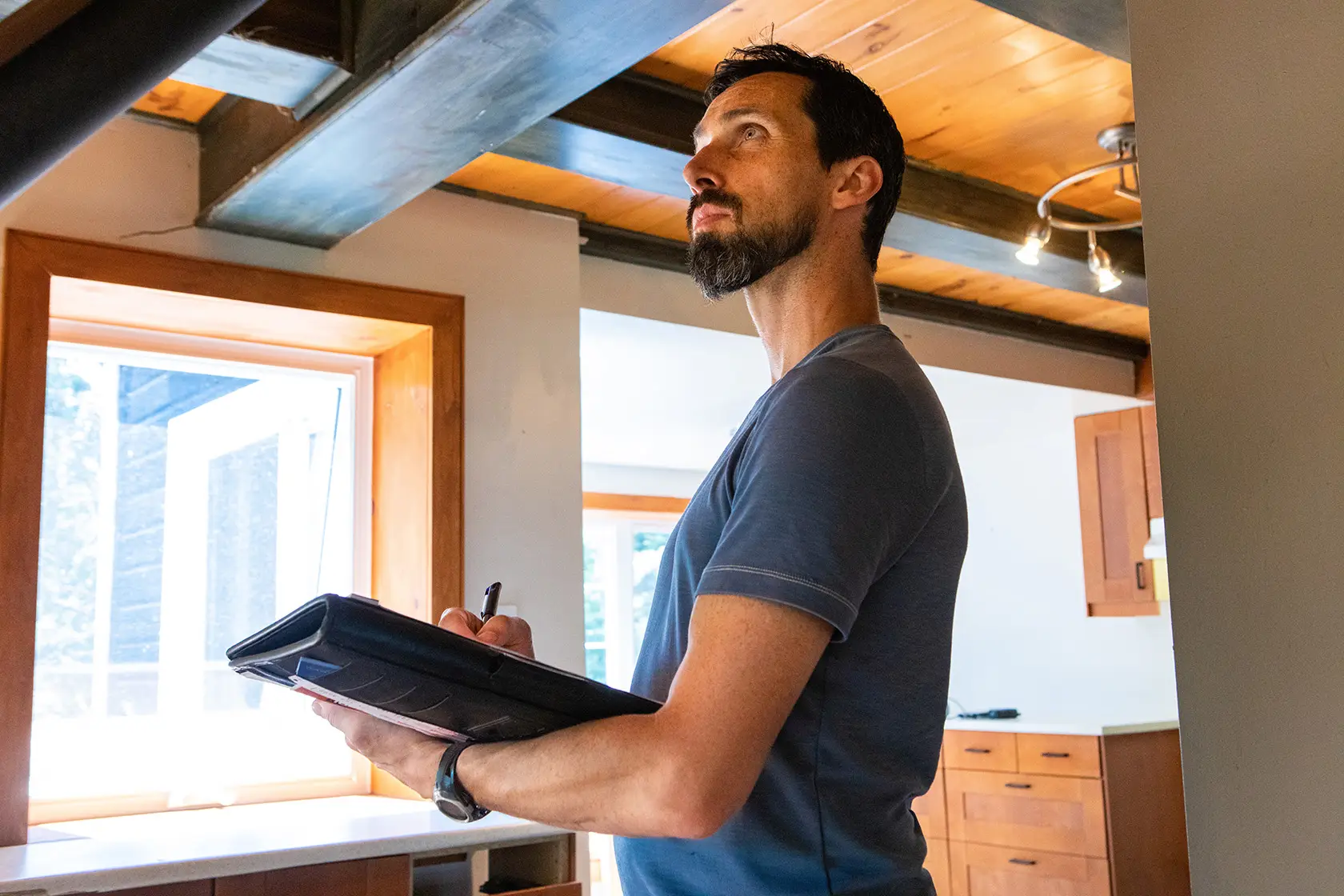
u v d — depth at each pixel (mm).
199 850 2049
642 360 4160
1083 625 5430
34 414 2391
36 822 2547
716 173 1152
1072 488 5523
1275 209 1217
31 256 2422
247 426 3010
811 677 943
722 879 952
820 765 940
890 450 918
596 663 6680
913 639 979
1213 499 1242
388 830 2256
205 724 2854
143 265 2539
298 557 3066
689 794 795
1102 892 4125
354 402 3139
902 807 990
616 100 2463
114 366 2830
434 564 2865
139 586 2805
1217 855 1201
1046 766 4352
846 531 859
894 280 4113
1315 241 1183
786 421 908
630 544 6914
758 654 823
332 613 782
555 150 2523
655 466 6996
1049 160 3055
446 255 3002
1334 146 1174
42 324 2420
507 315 3090
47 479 2699
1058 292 4293
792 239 1134
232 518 2971
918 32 2398
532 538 3041
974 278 4090
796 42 2422
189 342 2906
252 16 1883
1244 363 1229
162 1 1498
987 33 2414
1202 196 1281
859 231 1190
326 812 2635
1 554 2312
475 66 1891
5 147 1512
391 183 2381
